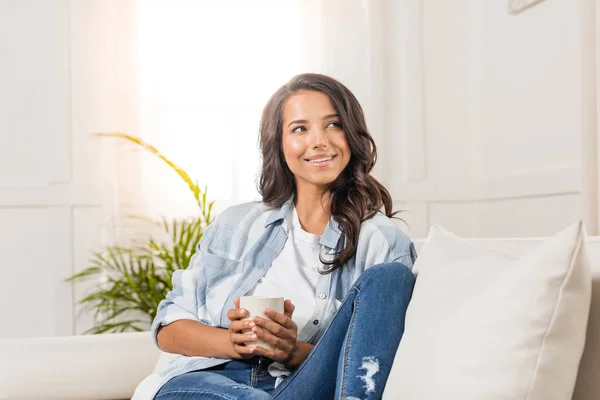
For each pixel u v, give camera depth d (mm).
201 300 1715
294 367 1547
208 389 1394
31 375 1715
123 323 3268
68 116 3361
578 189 2832
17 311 3342
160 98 3412
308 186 1728
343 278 1666
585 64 2654
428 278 1319
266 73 3494
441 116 3678
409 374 1165
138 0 3400
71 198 3365
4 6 3338
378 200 1735
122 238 3346
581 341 1068
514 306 1062
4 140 3330
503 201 3432
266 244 1730
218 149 3457
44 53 3361
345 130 1705
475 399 1045
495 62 3504
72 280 3377
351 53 3516
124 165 3355
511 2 3324
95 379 1757
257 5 3492
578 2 2840
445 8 3697
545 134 3092
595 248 1209
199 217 3287
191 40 3445
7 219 3336
